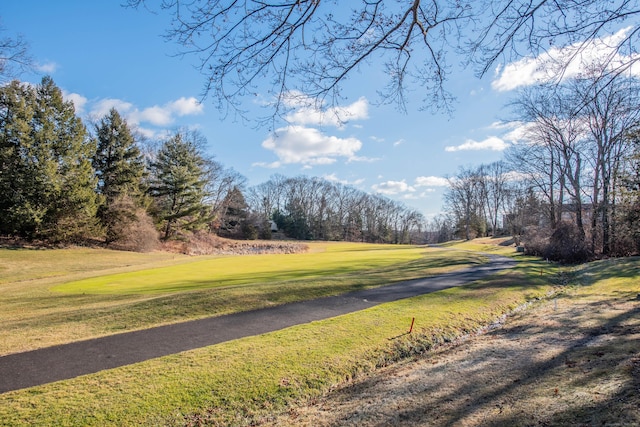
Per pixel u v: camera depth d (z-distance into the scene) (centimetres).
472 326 960
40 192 3020
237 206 6594
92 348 736
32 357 686
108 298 1262
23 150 2997
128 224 3556
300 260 2839
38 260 2575
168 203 4359
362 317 952
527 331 832
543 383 506
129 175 3928
